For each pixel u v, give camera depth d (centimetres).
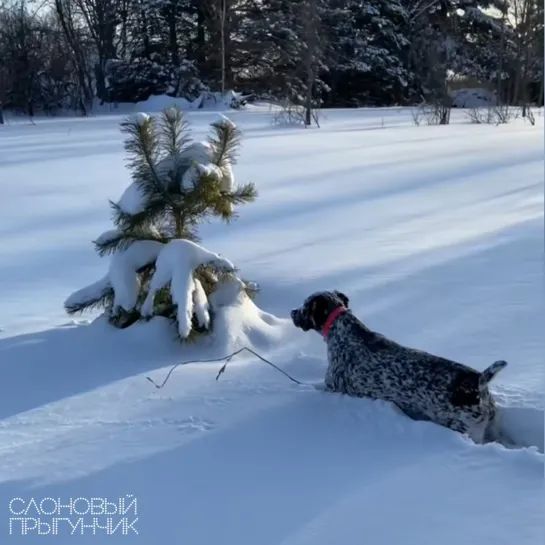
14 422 372
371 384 371
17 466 324
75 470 320
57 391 410
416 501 285
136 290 475
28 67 3603
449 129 2452
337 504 286
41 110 3734
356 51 4319
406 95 4519
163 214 484
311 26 3259
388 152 1694
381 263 695
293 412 369
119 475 315
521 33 3812
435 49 3916
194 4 4169
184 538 269
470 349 463
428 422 345
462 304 559
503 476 298
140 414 375
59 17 3850
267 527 273
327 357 446
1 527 280
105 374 431
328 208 1008
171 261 457
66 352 459
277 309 565
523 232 829
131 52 4316
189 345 465
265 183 1223
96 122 2847
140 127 473
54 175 1337
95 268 714
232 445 338
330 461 320
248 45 4153
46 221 940
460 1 4541
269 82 4216
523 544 255
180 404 385
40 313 573
